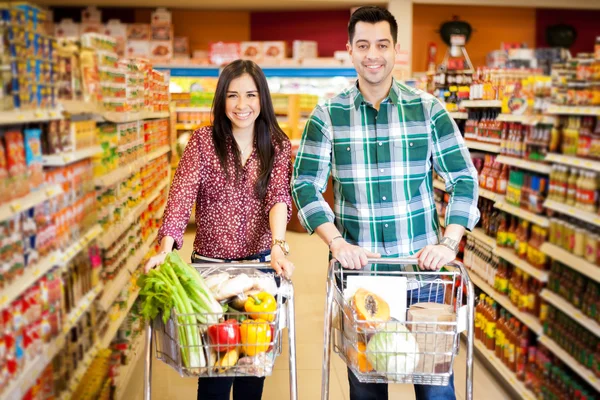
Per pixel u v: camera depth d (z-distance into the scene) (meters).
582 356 3.20
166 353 2.11
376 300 2.13
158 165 5.57
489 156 4.66
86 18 11.45
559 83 3.46
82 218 2.99
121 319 3.63
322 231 2.39
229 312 2.20
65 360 2.73
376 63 2.38
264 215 2.80
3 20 2.12
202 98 9.09
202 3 11.52
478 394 3.87
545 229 3.62
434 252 2.23
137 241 4.38
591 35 12.20
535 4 11.47
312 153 2.57
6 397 2.03
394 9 11.32
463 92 5.66
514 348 3.88
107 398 3.16
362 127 2.52
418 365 2.08
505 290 4.19
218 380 2.63
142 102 4.63
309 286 6.27
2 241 2.09
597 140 3.12
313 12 12.23
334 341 2.34
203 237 2.83
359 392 2.62
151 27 11.22
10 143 2.16
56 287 2.59
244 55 11.20
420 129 2.51
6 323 2.11
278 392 3.87
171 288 2.02
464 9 12.09
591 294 3.12
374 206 2.54
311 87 11.12
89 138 3.07
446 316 2.13
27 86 2.28
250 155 2.75
